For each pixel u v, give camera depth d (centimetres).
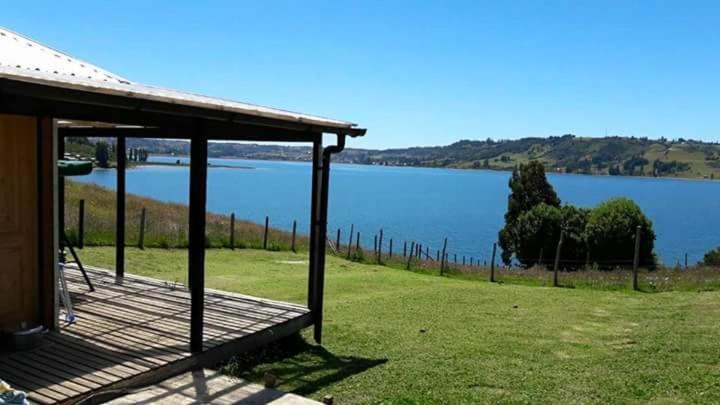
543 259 2220
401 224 4781
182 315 597
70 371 423
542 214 2250
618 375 518
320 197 615
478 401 446
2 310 502
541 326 731
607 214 2086
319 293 623
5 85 306
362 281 1106
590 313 828
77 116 396
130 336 517
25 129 512
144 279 786
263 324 571
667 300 952
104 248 1222
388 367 535
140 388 423
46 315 523
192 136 475
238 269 1157
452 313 805
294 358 563
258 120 489
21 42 588
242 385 447
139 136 729
